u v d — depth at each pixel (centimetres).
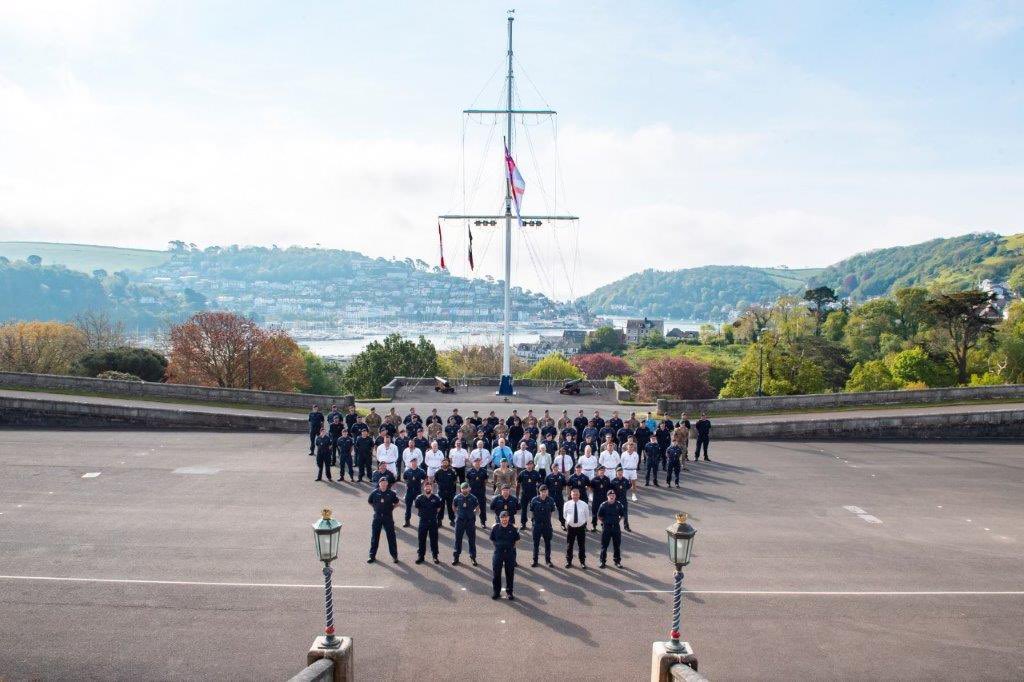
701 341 15612
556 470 2138
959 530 2117
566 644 1386
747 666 1320
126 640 1378
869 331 10625
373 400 4666
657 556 1866
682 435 2823
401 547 1905
